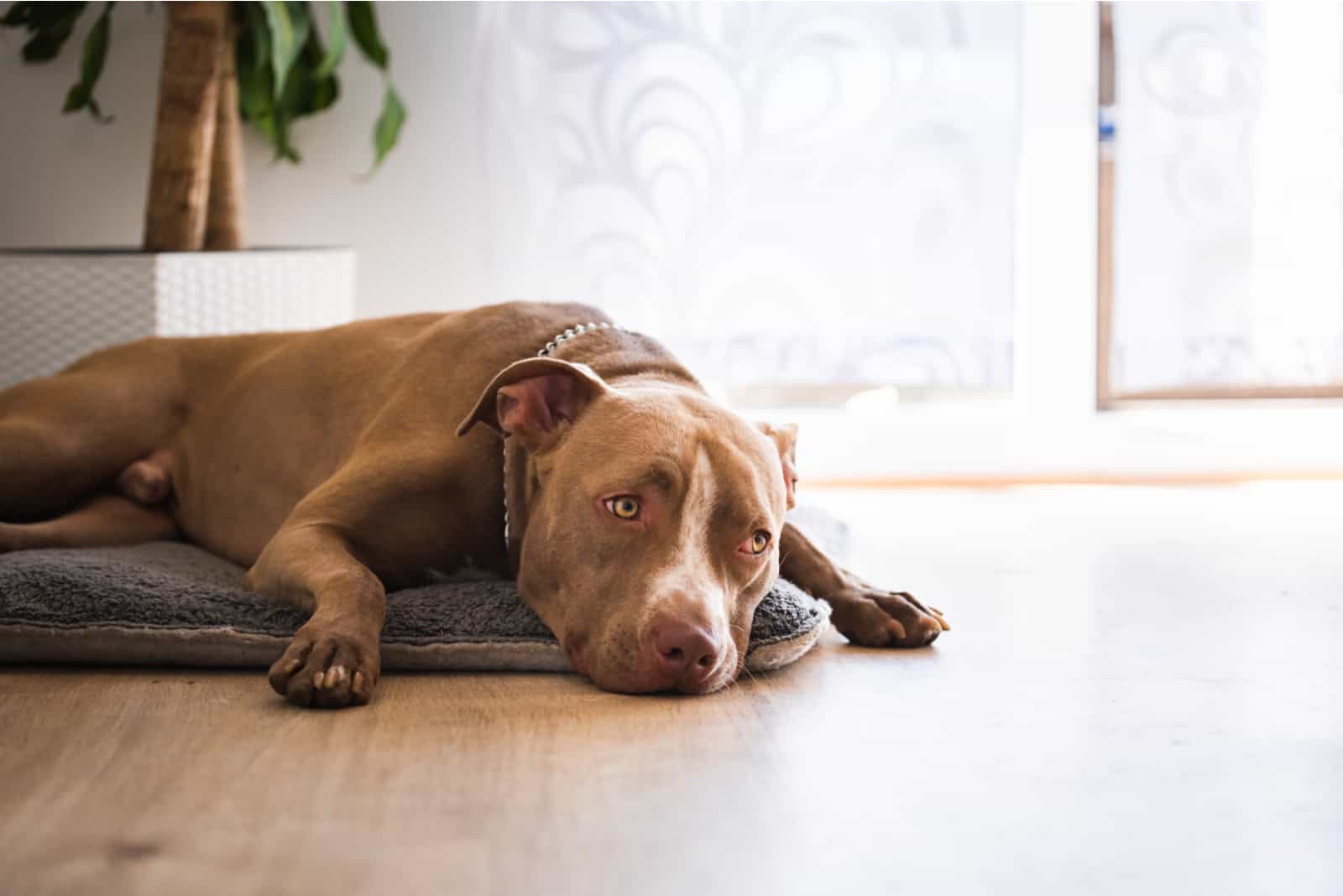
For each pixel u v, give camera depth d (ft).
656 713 8.20
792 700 8.61
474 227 17.26
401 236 17.26
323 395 10.74
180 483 11.56
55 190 16.90
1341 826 6.73
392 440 9.78
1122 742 7.95
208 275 14.51
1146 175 17.80
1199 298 17.98
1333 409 18.08
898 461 17.65
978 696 8.79
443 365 10.14
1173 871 6.21
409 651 8.84
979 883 6.04
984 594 11.75
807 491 17.19
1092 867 6.23
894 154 17.57
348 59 16.99
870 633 9.91
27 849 6.17
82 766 7.21
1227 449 17.84
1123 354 18.04
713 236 17.48
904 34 17.43
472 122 17.13
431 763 7.30
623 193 17.33
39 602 8.97
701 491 8.31
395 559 9.55
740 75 17.33
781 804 6.89
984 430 17.69
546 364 8.60
